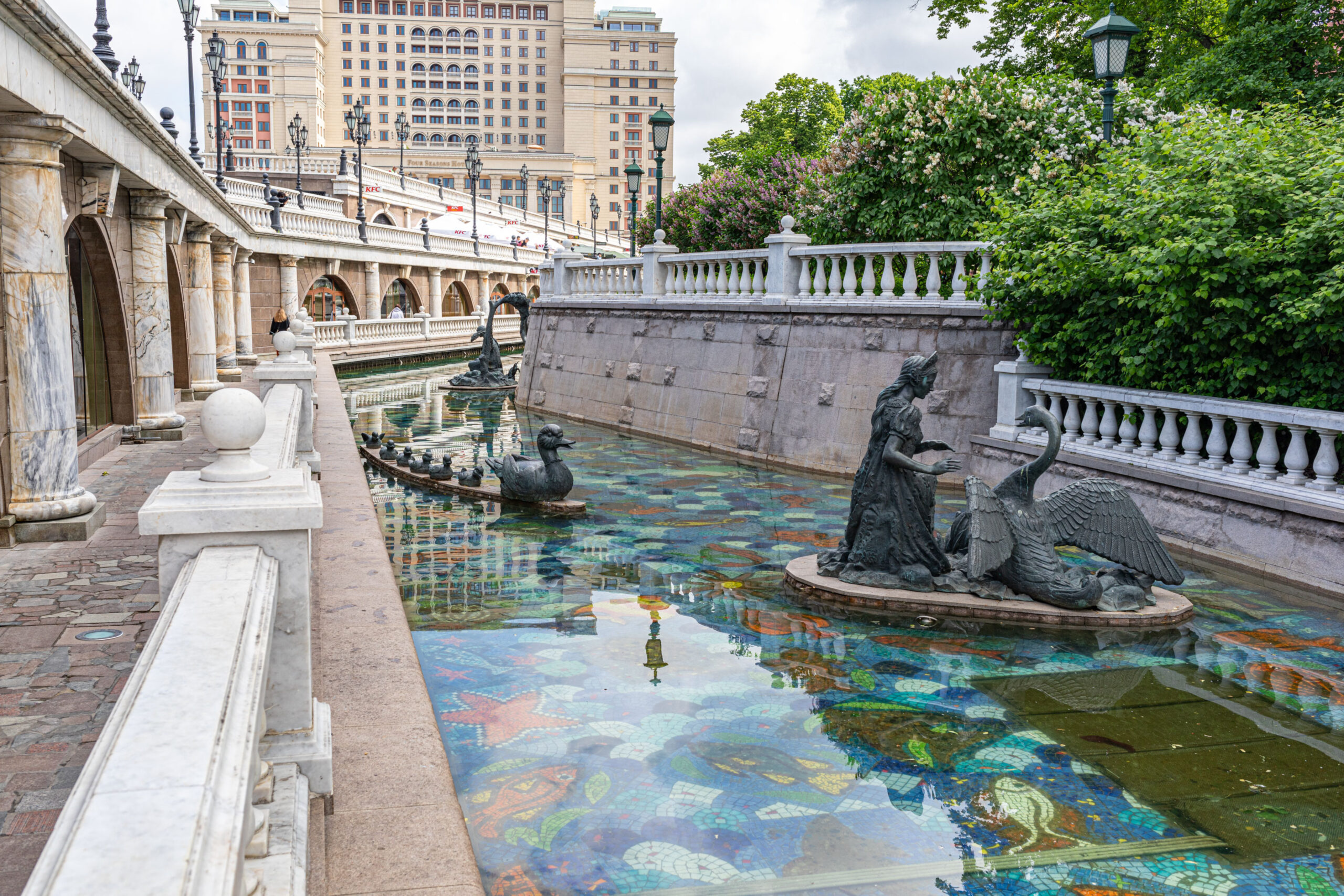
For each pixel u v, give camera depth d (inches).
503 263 2428.6
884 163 662.5
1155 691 225.1
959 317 502.0
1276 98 736.3
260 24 5374.0
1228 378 355.9
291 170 2716.5
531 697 219.3
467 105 6289.4
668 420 695.7
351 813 138.3
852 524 311.3
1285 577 312.5
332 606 235.5
